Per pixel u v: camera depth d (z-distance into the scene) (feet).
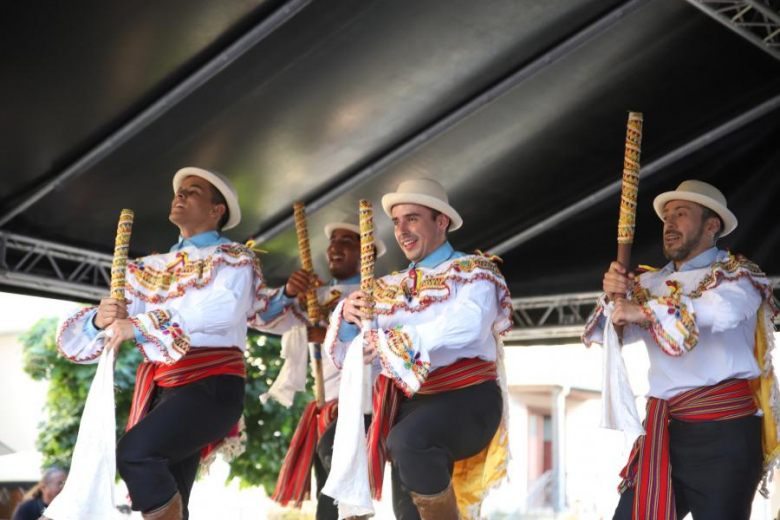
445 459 11.12
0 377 50.19
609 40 14.61
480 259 11.85
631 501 12.07
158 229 17.54
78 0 12.18
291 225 18.20
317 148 16.20
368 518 11.95
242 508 40.68
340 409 10.82
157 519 11.37
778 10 14.11
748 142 16.99
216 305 11.91
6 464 35.58
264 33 13.32
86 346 11.86
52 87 13.64
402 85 15.02
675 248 12.43
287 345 15.56
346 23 13.47
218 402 12.15
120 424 29.40
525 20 14.03
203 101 14.47
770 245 17.44
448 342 11.01
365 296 11.28
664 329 11.25
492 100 15.57
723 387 11.89
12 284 17.15
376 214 18.38
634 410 11.27
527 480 46.98
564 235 19.13
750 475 11.69
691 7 14.11
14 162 14.98
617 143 17.10
